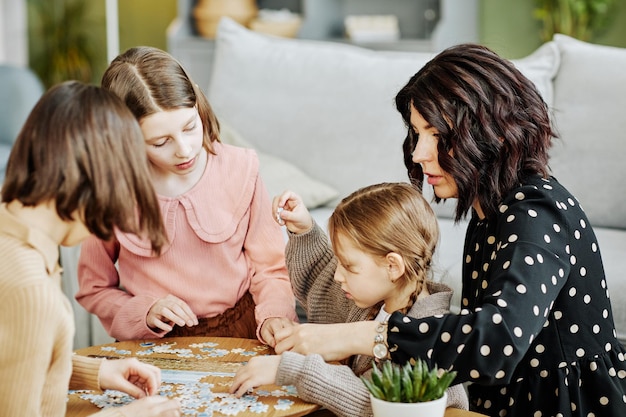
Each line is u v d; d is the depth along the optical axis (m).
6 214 1.29
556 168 2.95
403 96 1.70
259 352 1.76
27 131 1.27
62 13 6.20
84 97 1.29
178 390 1.54
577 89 2.98
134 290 1.95
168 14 6.19
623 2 5.20
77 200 1.26
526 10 5.44
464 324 1.43
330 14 5.71
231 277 1.96
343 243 1.61
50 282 1.27
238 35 3.50
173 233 1.92
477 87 1.57
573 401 1.62
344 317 1.87
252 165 2.01
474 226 1.77
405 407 1.27
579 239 1.61
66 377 1.33
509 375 1.43
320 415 1.54
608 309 1.68
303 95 3.30
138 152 1.32
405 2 5.63
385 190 1.64
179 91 1.71
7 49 6.15
